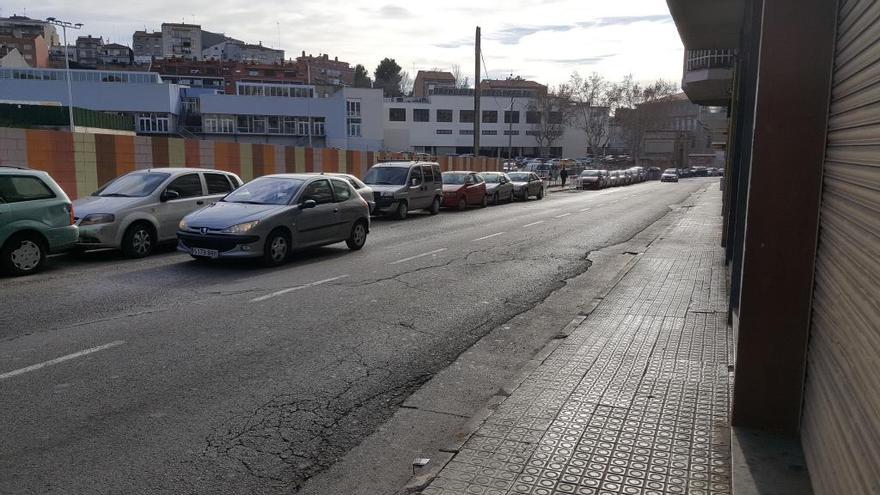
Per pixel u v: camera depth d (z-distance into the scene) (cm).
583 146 11975
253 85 9100
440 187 2469
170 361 617
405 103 10744
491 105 10931
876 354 235
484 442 437
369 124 9606
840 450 278
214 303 860
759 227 401
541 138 10869
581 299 948
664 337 702
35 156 1595
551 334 752
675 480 382
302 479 407
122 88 8119
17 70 8231
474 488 375
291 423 488
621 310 834
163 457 427
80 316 777
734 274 717
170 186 1302
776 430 411
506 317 831
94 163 1723
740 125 976
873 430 230
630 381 559
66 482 391
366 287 991
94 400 518
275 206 1201
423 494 370
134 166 1827
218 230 1110
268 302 872
